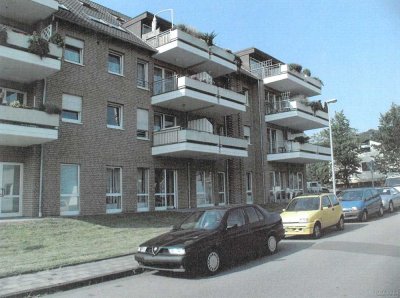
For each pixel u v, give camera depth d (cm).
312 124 3478
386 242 1209
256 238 1033
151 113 2233
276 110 3216
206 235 887
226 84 2856
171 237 896
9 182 1623
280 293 674
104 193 1903
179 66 2500
